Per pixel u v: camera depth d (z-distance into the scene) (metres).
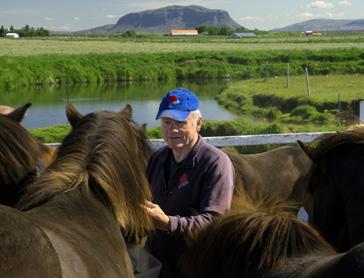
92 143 2.49
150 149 2.87
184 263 2.14
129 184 2.50
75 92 40.38
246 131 14.59
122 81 53.06
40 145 2.85
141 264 2.75
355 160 2.69
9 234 1.45
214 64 59.12
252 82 39.34
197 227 2.56
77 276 1.66
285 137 5.58
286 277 1.69
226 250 1.94
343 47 83.69
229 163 2.78
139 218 2.56
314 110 20.69
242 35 198.88
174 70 56.06
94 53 69.19
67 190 2.27
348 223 2.66
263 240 1.87
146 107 28.80
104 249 2.04
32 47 81.44
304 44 99.31
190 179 2.77
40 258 1.48
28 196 2.26
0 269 1.37
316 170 2.90
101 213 2.25
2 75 44.22
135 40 129.75
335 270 1.50
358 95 23.17
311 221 2.97
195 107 2.76
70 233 1.95
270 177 5.46
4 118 2.55
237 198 2.65
